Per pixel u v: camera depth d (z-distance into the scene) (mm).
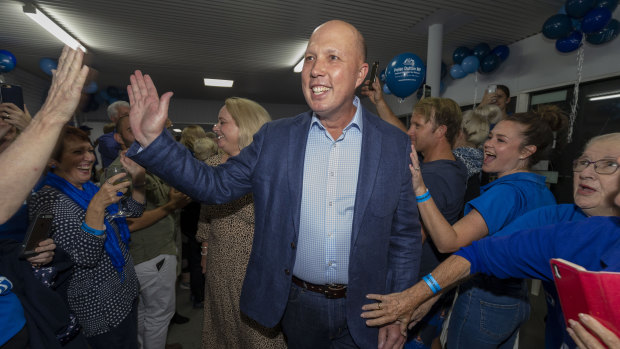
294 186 861
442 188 1207
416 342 1410
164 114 695
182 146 773
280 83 7699
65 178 1183
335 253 893
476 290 1130
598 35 3197
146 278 1586
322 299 921
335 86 792
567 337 742
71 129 1200
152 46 5223
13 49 5395
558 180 3402
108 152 2412
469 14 3863
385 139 881
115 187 1054
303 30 4562
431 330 1391
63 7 3926
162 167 721
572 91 3807
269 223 892
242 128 1432
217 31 4609
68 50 662
